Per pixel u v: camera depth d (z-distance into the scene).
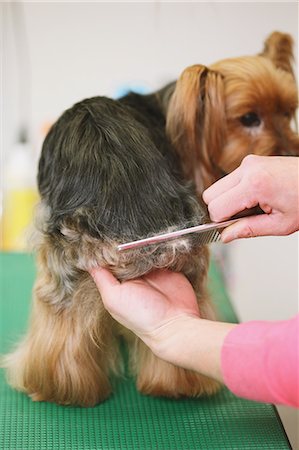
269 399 0.69
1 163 2.00
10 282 1.50
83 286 1.01
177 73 2.06
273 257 1.60
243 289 1.78
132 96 1.30
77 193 1.01
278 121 1.23
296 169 0.81
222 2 1.97
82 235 0.94
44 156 1.16
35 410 1.03
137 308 0.86
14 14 2.04
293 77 1.26
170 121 1.19
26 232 1.14
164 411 1.03
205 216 0.96
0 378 1.12
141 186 0.98
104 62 2.09
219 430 0.97
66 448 0.92
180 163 1.20
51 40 2.07
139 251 0.89
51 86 2.10
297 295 1.50
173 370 1.06
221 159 1.22
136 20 2.04
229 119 1.21
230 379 0.72
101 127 1.07
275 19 1.95
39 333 1.07
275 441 0.94
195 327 0.81
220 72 1.21
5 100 2.10
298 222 0.83
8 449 0.91
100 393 1.05
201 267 1.02
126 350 1.22
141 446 0.93
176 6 2.02
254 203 0.81
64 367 1.04
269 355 0.68
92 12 2.04
